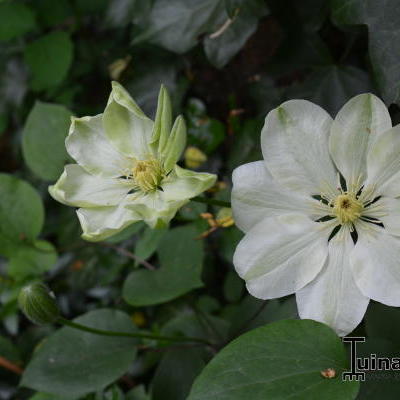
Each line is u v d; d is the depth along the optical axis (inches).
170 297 18.0
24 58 23.5
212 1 18.3
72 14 23.6
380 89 15.7
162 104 15.2
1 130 25.6
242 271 14.6
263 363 14.0
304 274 14.6
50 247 21.4
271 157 14.6
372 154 14.4
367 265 14.4
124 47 22.9
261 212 14.7
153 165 15.8
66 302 23.3
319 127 14.6
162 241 18.9
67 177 16.0
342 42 18.1
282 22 18.3
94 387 17.4
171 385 17.8
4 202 20.6
